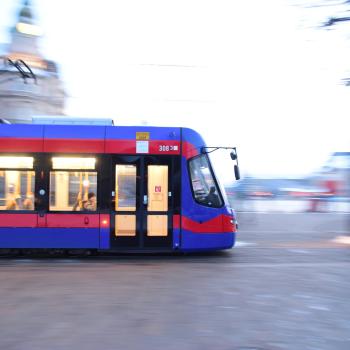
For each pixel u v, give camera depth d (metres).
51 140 10.07
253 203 25.02
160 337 4.76
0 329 4.98
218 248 10.16
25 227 9.95
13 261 9.90
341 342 4.66
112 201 10.02
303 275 8.04
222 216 10.20
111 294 6.57
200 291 6.81
